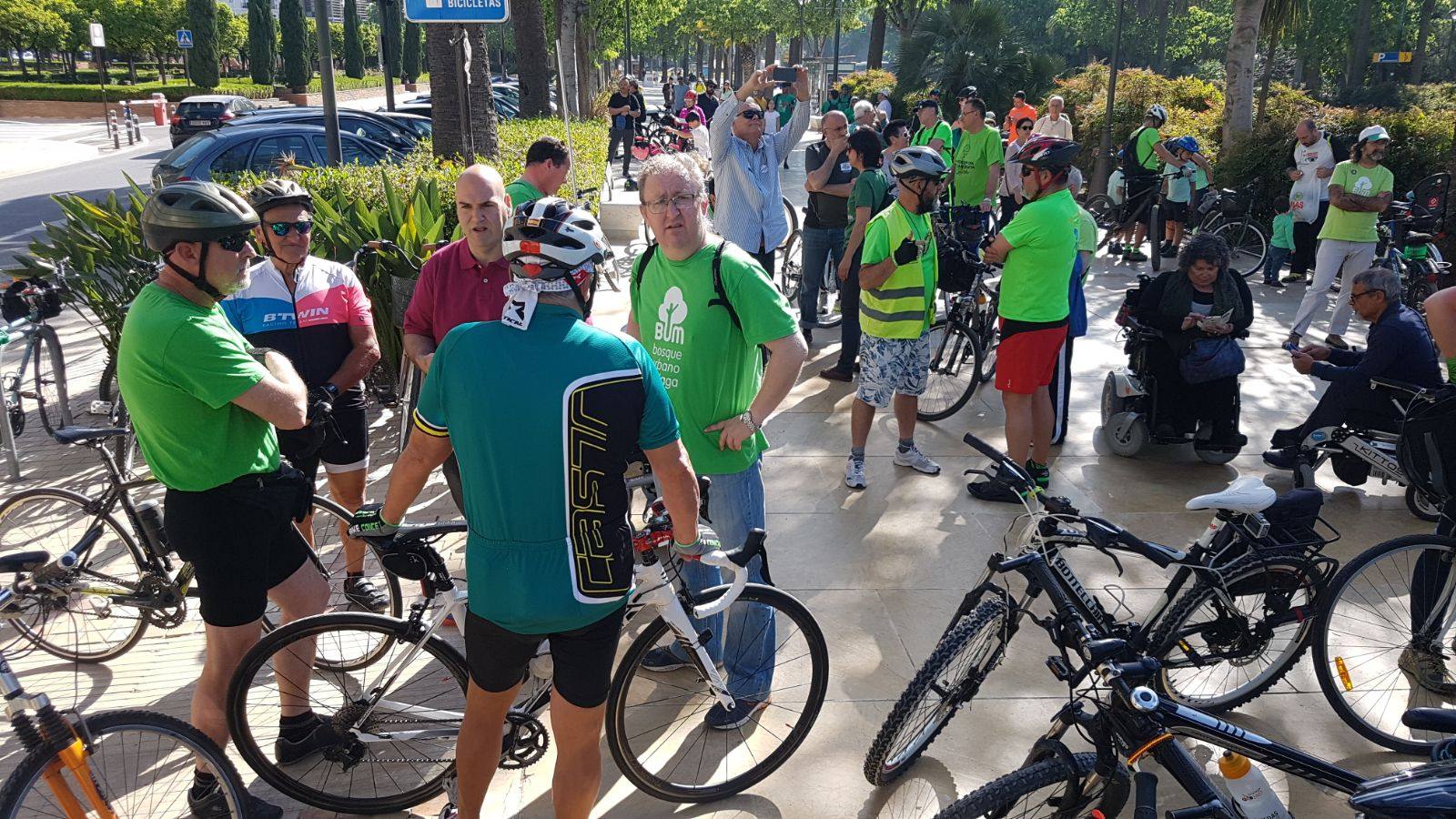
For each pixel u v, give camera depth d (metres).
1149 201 11.77
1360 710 3.59
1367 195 7.60
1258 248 12.19
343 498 4.13
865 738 3.48
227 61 59.59
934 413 6.66
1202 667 3.50
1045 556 3.26
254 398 2.75
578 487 2.36
